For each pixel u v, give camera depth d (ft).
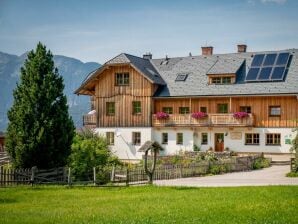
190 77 169.17
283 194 63.62
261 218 47.03
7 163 103.91
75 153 94.53
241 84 156.35
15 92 90.12
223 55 174.19
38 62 90.17
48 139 86.94
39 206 57.62
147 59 184.96
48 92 88.58
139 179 93.56
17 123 87.25
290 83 149.48
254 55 165.78
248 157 124.77
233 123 152.25
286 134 147.33
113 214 50.47
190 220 46.29
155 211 51.88
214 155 137.28
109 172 91.91
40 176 82.23
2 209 55.21
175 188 75.82
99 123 173.17
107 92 172.45
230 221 45.73
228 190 69.87
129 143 167.73
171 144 163.02
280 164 137.69
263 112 151.53
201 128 159.12
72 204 58.85
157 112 167.12
